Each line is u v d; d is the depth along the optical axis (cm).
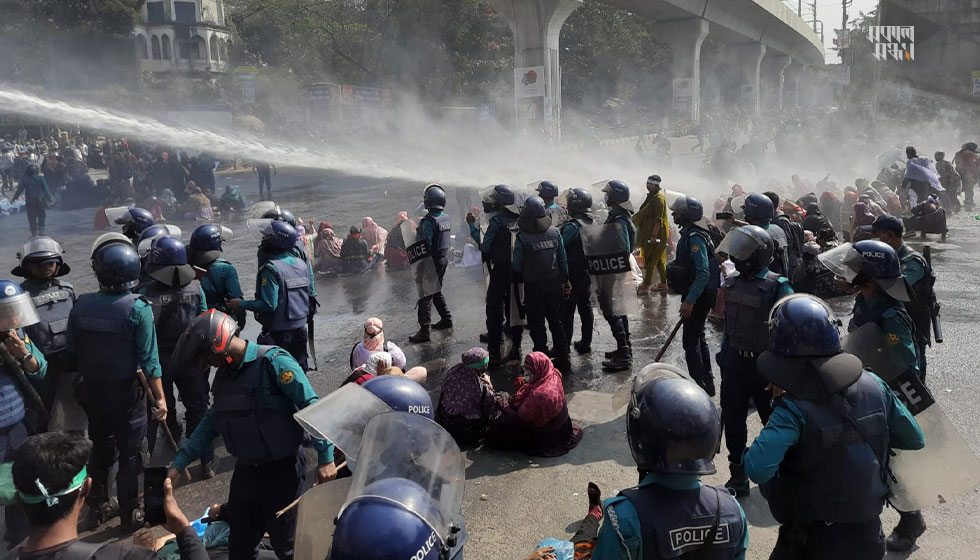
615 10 5769
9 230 1833
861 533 266
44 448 222
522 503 471
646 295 1030
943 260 1205
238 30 6812
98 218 1844
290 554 349
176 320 520
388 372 461
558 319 702
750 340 435
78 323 434
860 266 387
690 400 215
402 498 181
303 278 593
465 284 1136
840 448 258
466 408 545
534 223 676
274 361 334
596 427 586
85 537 447
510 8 3369
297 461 348
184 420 607
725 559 219
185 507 482
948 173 1720
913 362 375
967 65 4147
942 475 334
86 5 4906
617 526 217
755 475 259
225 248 1488
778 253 629
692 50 4966
